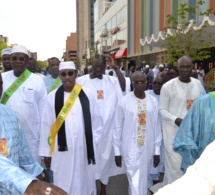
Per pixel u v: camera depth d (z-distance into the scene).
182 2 19.94
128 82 4.54
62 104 3.16
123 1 36.28
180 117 3.53
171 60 12.43
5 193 0.90
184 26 12.28
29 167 1.79
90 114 3.22
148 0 27.22
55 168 3.18
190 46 12.20
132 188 3.39
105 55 4.36
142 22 29.09
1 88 2.06
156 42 17.59
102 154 4.12
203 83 13.45
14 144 1.59
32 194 0.87
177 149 2.55
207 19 10.97
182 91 3.52
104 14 51.97
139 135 3.43
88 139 3.21
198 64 19.91
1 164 0.95
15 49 3.61
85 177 3.32
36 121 3.75
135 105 3.43
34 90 3.70
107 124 4.16
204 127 2.29
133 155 3.44
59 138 3.12
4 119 1.58
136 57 32.12
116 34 41.69
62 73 3.12
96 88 4.17
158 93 4.64
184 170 2.57
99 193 4.18
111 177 4.84
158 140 3.57
